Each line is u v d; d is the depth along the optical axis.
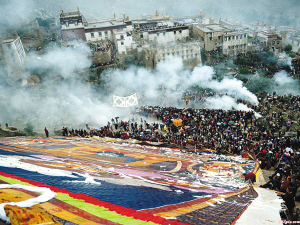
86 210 9.60
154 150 38.47
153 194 13.06
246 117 63.00
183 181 18.67
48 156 22.34
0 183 11.74
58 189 11.43
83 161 21.97
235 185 19.59
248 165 29.88
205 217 10.13
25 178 12.70
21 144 30.92
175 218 9.64
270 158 40.06
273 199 14.91
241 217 10.79
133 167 22.72
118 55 128.00
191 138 52.50
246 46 147.88
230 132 55.06
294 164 36.41
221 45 144.75
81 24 141.50
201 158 33.69
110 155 28.50
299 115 66.12
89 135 55.69
